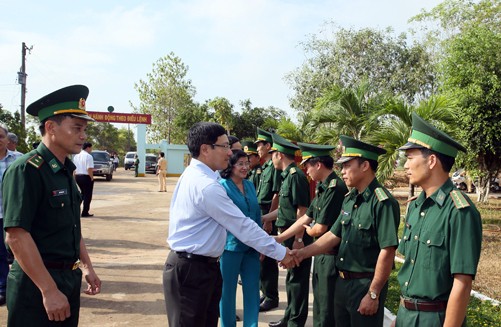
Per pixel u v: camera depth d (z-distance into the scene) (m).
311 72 22.84
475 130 10.43
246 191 4.28
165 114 46.41
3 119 19.14
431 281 2.39
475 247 2.25
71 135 2.63
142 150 31.09
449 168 2.49
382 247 2.95
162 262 6.98
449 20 19.02
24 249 2.39
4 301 4.86
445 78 11.23
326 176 3.94
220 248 3.02
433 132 2.46
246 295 4.11
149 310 4.87
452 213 2.35
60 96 2.62
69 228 2.66
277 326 4.45
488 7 17.67
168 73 46.19
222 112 36.88
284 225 4.82
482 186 16.39
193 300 2.91
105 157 25.47
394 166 8.57
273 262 5.06
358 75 22.11
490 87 10.36
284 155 4.90
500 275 6.58
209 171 3.05
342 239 3.25
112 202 14.96
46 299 2.40
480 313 4.76
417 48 22.05
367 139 8.95
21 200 2.41
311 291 5.92
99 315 4.69
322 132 11.45
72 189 2.73
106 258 7.17
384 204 3.01
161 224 10.66
